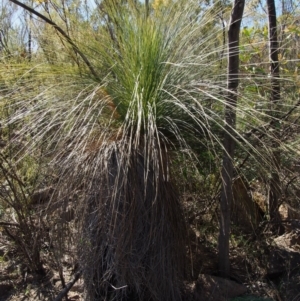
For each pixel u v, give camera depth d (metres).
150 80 2.84
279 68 3.40
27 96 2.97
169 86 2.85
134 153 2.70
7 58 3.49
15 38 3.81
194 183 3.18
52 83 2.95
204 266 3.18
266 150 2.81
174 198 2.84
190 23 3.07
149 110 2.70
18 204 3.10
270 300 2.88
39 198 3.09
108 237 2.65
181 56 3.00
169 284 2.78
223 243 3.06
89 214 2.70
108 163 2.69
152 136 2.62
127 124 2.80
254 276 3.17
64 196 2.69
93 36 3.06
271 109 3.05
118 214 2.67
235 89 2.88
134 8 3.07
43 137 2.85
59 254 2.96
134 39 2.92
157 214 2.73
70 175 2.69
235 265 3.28
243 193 3.35
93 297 2.77
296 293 2.97
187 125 2.88
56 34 3.13
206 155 3.02
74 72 2.95
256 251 3.32
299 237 3.38
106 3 3.09
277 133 3.08
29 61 3.40
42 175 3.05
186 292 2.96
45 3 3.35
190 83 2.88
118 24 3.01
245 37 3.54
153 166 2.62
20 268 3.33
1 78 3.11
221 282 2.96
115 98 2.88
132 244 2.68
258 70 3.45
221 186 3.01
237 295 2.96
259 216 3.56
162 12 3.09
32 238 3.17
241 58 3.35
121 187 2.62
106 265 2.73
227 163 2.89
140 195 2.68
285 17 3.93
